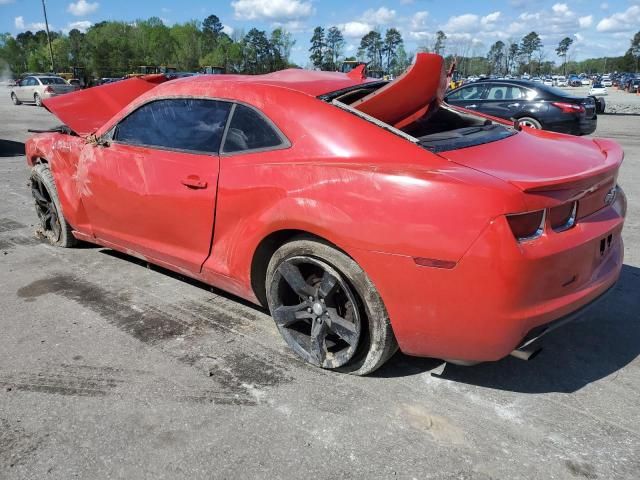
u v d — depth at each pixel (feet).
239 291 10.71
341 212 8.22
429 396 8.77
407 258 7.70
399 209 7.72
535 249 7.40
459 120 11.85
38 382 9.20
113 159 12.40
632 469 7.14
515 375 9.36
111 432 7.95
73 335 10.81
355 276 8.35
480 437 7.79
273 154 9.40
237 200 9.81
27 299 12.54
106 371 9.51
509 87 38.68
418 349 8.32
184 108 11.16
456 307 7.58
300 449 7.57
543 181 7.43
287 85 10.12
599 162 9.12
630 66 401.29
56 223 16.03
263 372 9.46
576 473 7.09
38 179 15.75
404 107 10.02
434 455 7.44
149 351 10.18
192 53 343.87
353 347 8.82
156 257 12.27
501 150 9.21
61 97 14.87
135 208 12.06
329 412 8.36
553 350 10.17
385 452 7.50
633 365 9.66
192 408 8.48
